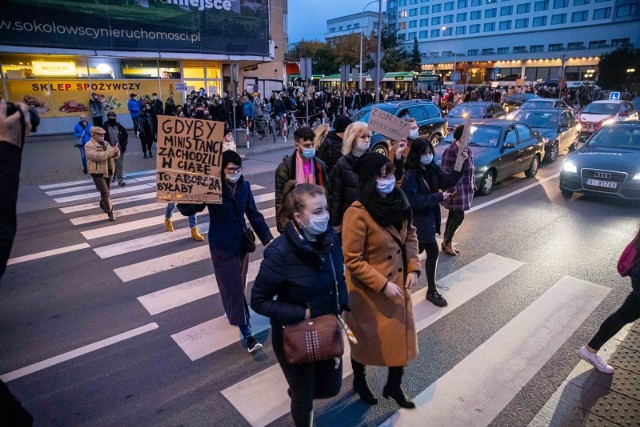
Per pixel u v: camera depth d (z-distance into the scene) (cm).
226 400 329
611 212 803
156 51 2134
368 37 5853
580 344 394
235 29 2395
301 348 229
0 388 185
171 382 350
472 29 8850
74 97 2047
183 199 363
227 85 2795
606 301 472
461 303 471
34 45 1806
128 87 2208
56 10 1831
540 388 337
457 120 1579
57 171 1252
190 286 519
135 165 1339
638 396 326
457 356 378
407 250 296
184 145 354
